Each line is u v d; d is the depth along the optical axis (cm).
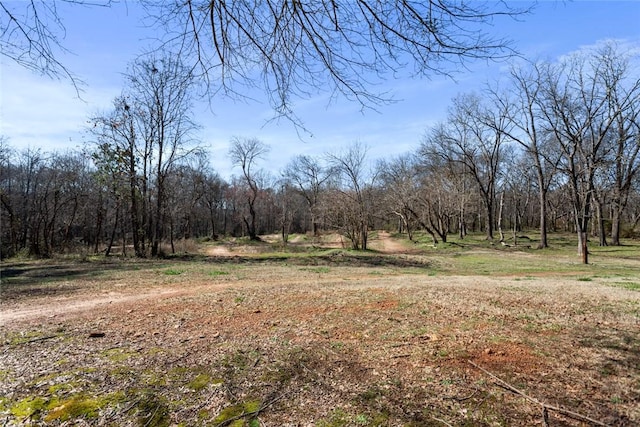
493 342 456
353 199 2756
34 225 2694
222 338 485
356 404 313
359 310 632
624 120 2728
